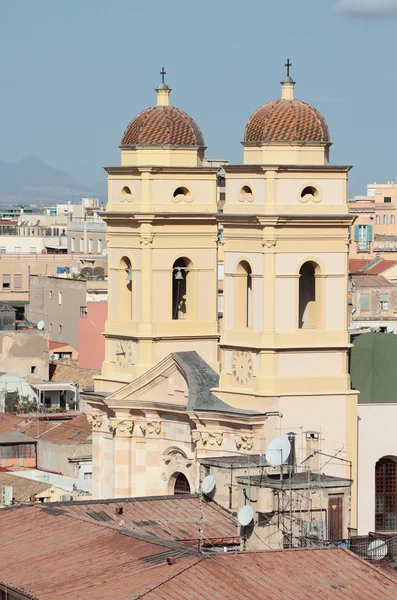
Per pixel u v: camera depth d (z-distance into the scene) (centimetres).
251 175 13938
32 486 16450
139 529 12094
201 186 15238
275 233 13788
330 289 13962
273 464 12206
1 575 10906
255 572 10444
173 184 15175
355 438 13975
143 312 15150
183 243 15188
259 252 13875
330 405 13925
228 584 10300
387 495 14125
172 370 14712
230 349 14112
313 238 13900
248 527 11812
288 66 14088
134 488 15088
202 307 15250
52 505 12331
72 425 19012
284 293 13862
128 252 15275
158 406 14812
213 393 14225
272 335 13825
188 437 14638
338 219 13888
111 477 15262
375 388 14162
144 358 15125
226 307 14162
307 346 13888
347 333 13988
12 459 18912
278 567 10525
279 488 11794
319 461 13712
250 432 13838
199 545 11269
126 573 10562
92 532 11425
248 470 12369
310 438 13712
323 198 13925
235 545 11856
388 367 14275
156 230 15112
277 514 11769
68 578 10681
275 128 13875
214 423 14125
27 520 11938
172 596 10138
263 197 13862
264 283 13838
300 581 10412
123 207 15288
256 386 13888
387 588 10462
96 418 15388
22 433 19462
